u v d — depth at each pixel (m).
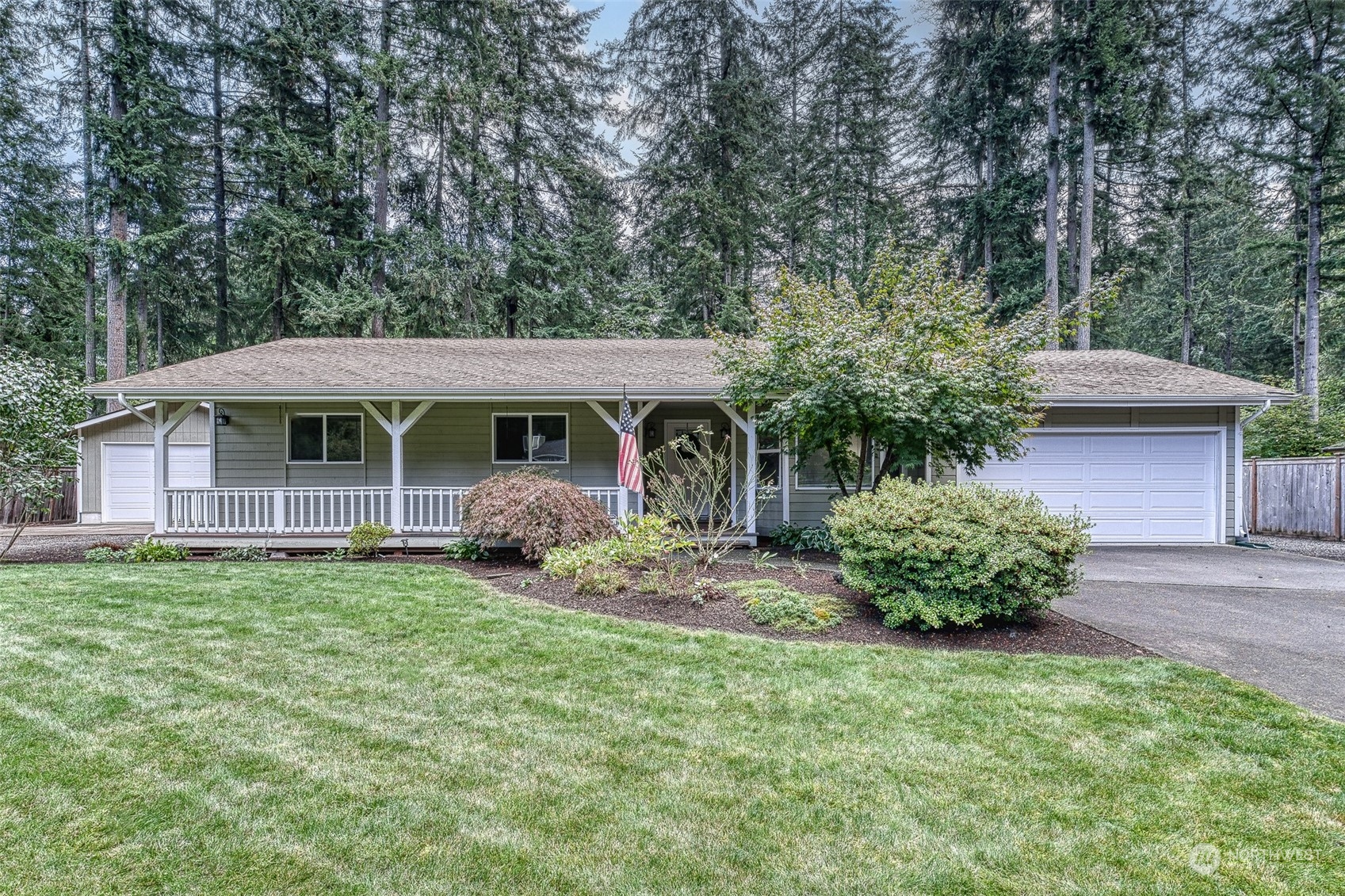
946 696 3.96
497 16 18.72
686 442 9.28
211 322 19.89
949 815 2.72
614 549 7.14
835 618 5.43
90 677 4.14
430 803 2.79
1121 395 10.01
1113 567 8.32
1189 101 19.20
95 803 2.74
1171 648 4.90
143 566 7.89
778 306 8.09
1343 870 2.41
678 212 19.58
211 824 2.62
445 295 17.72
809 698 3.92
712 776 3.02
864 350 6.91
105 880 2.29
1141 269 19.19
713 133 19.59
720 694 3.98
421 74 18.02
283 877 2.32
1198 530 10.43
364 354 11.09
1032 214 19.70
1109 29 15.90
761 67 20.58
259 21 17.33
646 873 2.35
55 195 17.52
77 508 14.20
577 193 20.75
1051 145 17.67
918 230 22.16
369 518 9.34
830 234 21.27
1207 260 24.78
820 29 21.89
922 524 5.26
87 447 14.31
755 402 8.91
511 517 8.07
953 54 20.47
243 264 18.20
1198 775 3.06
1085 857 2.47
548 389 9.10
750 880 2.32
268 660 4.50
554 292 19.67
